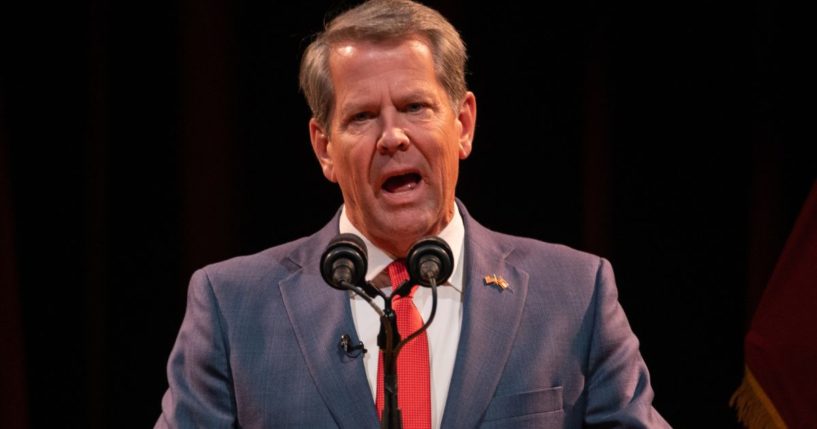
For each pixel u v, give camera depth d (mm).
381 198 6492
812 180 11891
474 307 6715
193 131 11508
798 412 9414
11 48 11172
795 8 11875
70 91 11312
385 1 6723
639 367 6840
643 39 11969
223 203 11594
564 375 6641
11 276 11062
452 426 6336
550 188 12008
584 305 6875
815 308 9453
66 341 11336
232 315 6816
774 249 11891
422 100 6430
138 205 11453
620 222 11961
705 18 11969
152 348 11523
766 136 11898
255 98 11766
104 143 11336
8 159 11117
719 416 12133
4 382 11039
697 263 12016
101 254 11352
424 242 5406
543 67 11977
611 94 11922
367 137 6441
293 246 7270
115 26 11391
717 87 11969
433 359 6641
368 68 6422
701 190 11992
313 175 11891
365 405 6395
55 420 11328
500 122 11977
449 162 6566
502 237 7336
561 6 11984
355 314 6789
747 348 9711
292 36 11305
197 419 6574
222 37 11562
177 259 11578
